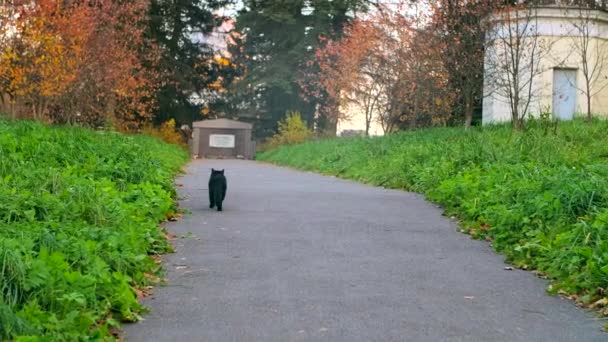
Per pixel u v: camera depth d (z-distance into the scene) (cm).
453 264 884
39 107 2492
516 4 2550
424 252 953
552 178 1125
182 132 5159
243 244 983
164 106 4866
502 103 2797
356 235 1065
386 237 1054
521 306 699
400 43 2934
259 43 5425
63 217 868
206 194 1570
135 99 3478
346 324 622
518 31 2350
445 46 2509
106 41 2756
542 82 2734
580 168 1274
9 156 1197
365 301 700
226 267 843
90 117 3039
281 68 5100
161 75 4338
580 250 797
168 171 2014
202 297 710
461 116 2961
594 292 721
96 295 624
